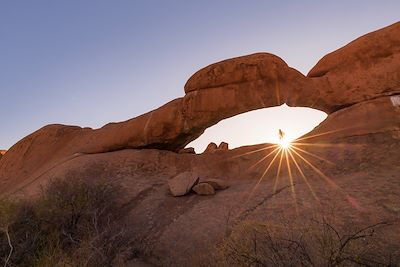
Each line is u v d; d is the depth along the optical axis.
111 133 16.80
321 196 8.23
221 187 11.02
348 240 4.86
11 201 9.12
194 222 8.53
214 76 15.14
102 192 10.31
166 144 16.34
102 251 6.52
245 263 5.24
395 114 12.06
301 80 14.51
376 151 10.78
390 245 5.55
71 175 12.29
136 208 10.09
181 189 10.70
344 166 10.66
